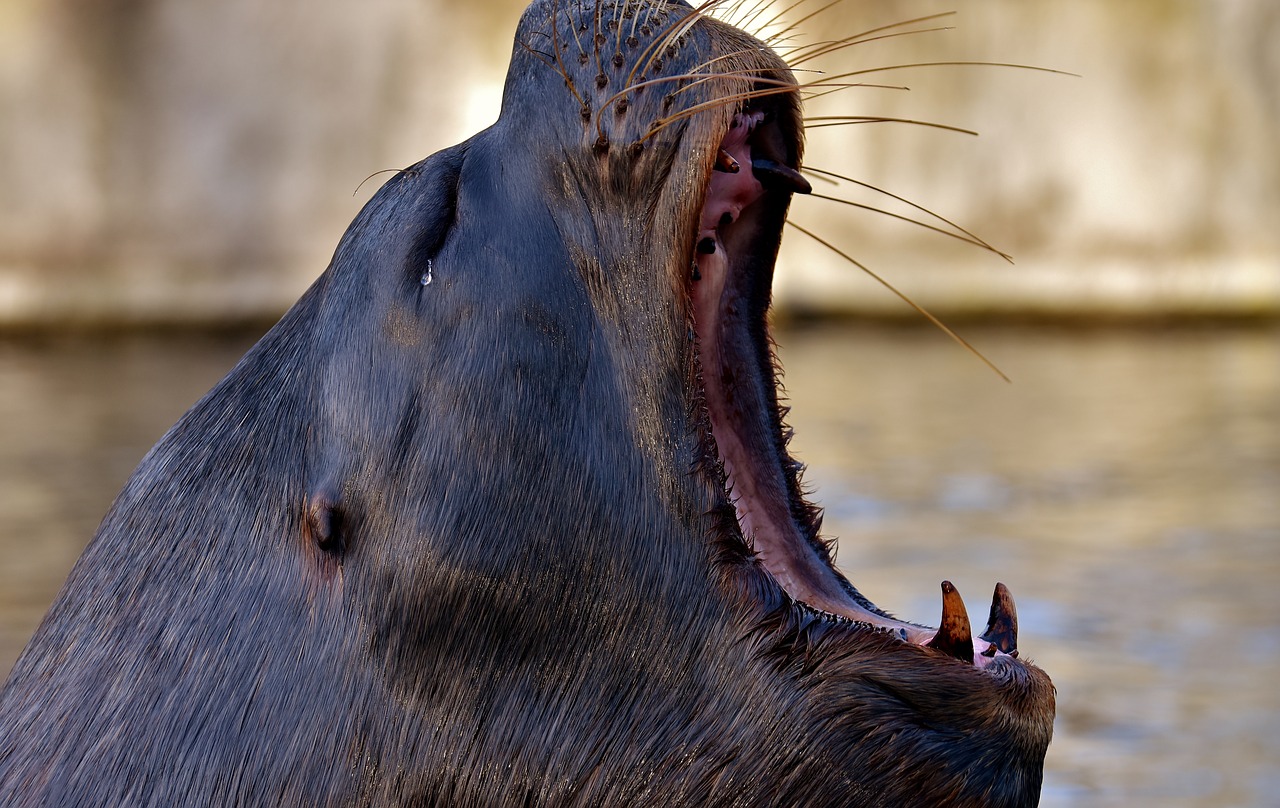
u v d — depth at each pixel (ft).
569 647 36.99
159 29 255.09
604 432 37.04
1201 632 87.66
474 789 37.19
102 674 38.58
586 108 37.93
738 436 42.04
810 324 245.45
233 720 37.45
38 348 224.53
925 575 98.37
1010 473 132.57
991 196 250.98
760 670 36.32
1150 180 249.14
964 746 35.45
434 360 37.24
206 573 38.70
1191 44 250.78
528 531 36.63
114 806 37.24
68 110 249.75
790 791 36.09
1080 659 83.25
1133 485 127.75
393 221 39.27
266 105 258.78
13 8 249.34
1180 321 243.40
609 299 37.60
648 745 36.81
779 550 41.16
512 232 37.91
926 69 250.78
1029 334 234.38
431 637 36.96
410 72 263.29
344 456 37.60
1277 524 113.70
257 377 40.55
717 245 42.06
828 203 250.98
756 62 38.17
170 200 252.83
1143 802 64.34
